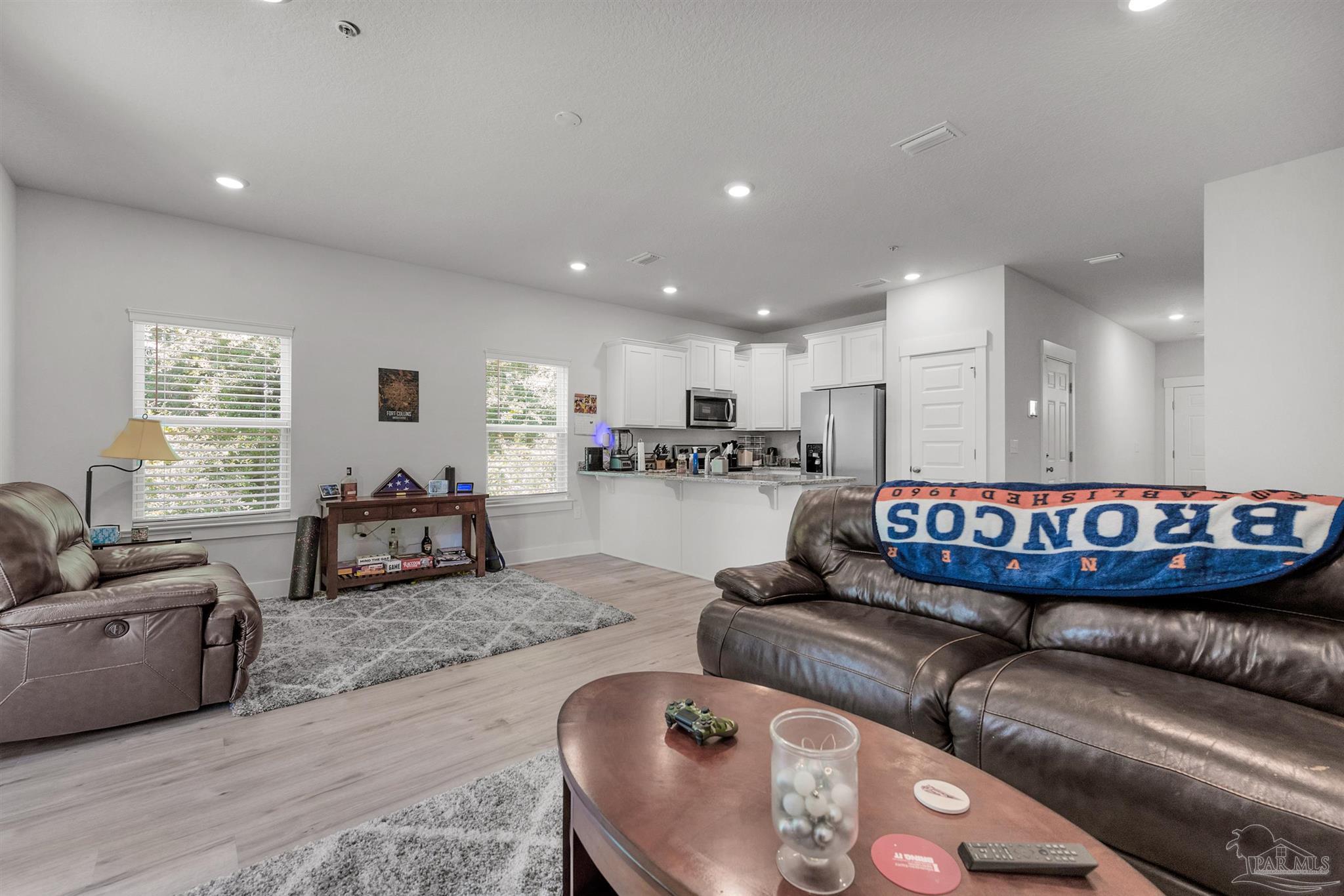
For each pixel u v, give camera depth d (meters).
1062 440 5.55
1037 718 1.45
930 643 1.86
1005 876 0.82
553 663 2.90
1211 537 1.71
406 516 4.37
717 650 2.28
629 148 2.88
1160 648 1.69
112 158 2.98
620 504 5.73
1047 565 1.98
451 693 2.55
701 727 1.22
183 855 1.52
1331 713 1.39
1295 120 2.60
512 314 5.38
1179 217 3.69
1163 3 1.91
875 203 3.50
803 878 0.81
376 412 4.60
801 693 1.98
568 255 4.52
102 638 2.11
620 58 2.21
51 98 2.45
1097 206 3.52
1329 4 1.90
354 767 1.96
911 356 5.24
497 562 5.00
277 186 3.30
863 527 2.52
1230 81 2.33
